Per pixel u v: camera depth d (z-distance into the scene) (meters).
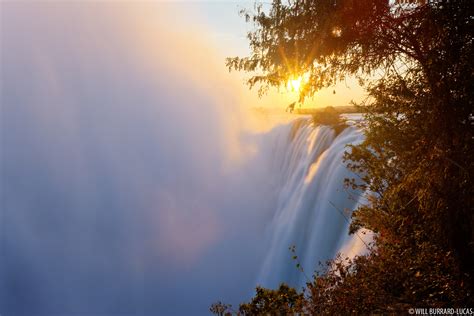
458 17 5.25
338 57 6.07
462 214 5.79
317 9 5.75
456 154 5.54
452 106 5.48
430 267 6.54
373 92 6.77
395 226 8.05
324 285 7.57
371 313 6.62
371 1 5.59
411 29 5.65
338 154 19.00
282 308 8.09
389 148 8.21
